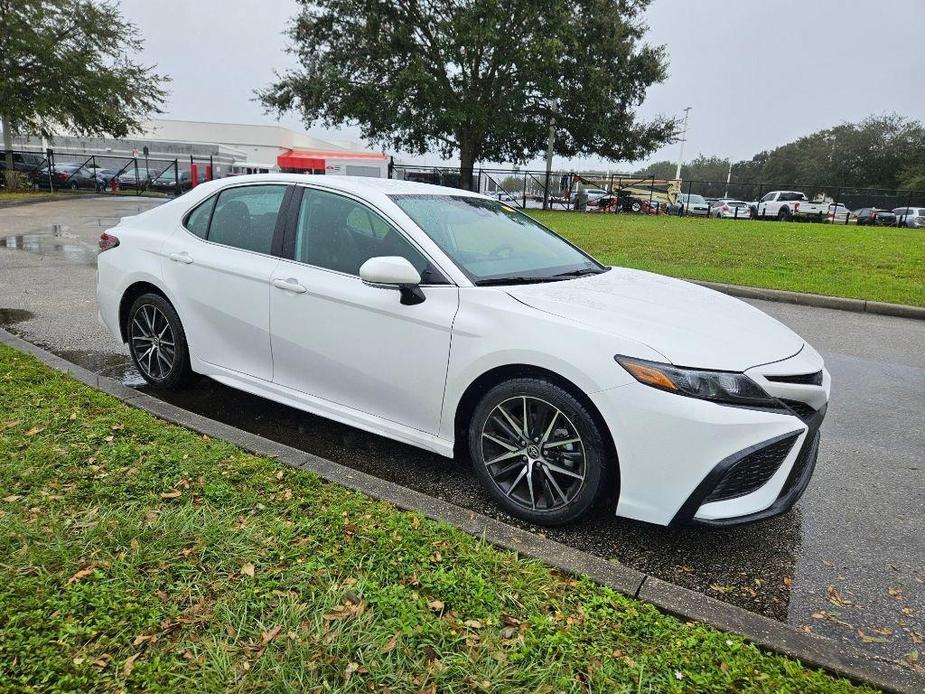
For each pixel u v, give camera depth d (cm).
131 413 381
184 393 471
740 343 300
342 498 299
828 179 7131
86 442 339
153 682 191
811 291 945
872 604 265
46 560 240
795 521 332
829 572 288
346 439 406
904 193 3800
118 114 3094
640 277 408
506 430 316
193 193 458
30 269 966
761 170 9125
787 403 294
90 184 3206
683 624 229
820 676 207
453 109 2875
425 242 345
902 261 1244
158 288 451
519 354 300
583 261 417
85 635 206
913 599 269
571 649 212
